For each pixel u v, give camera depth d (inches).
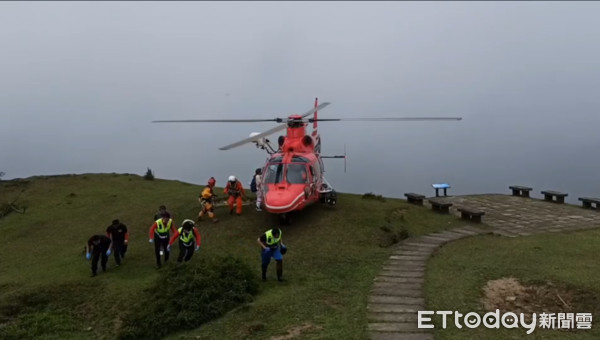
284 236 661.9
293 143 747.4
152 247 660.1
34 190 1088.8
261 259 551.2
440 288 475.8
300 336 386.3
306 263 564.1
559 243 621.3
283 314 430.3
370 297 461.7
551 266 512.1
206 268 481.1
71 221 841.5
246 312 436.8
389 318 413.1
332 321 411.2
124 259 614.2
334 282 507.2
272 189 677.9
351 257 585.0
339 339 375.9
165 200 908.0
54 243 737.0
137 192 1021.2
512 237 688.4
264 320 421.7
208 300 446.0
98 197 993.5
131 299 484.7
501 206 959.0
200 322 427.5
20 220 877.8
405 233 693.3
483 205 972.6
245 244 637.9
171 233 694.5
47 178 1198.3
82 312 478.6
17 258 687.7
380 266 555.8
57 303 498.0
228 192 771.4
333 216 737.6
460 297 450.3
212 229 703.7
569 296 438.0
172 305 443.8
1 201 1026.7
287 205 649.6
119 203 925.2
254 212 776.9
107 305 482.6
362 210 782.5
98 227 788.6
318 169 753.6
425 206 925.8
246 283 475.2
